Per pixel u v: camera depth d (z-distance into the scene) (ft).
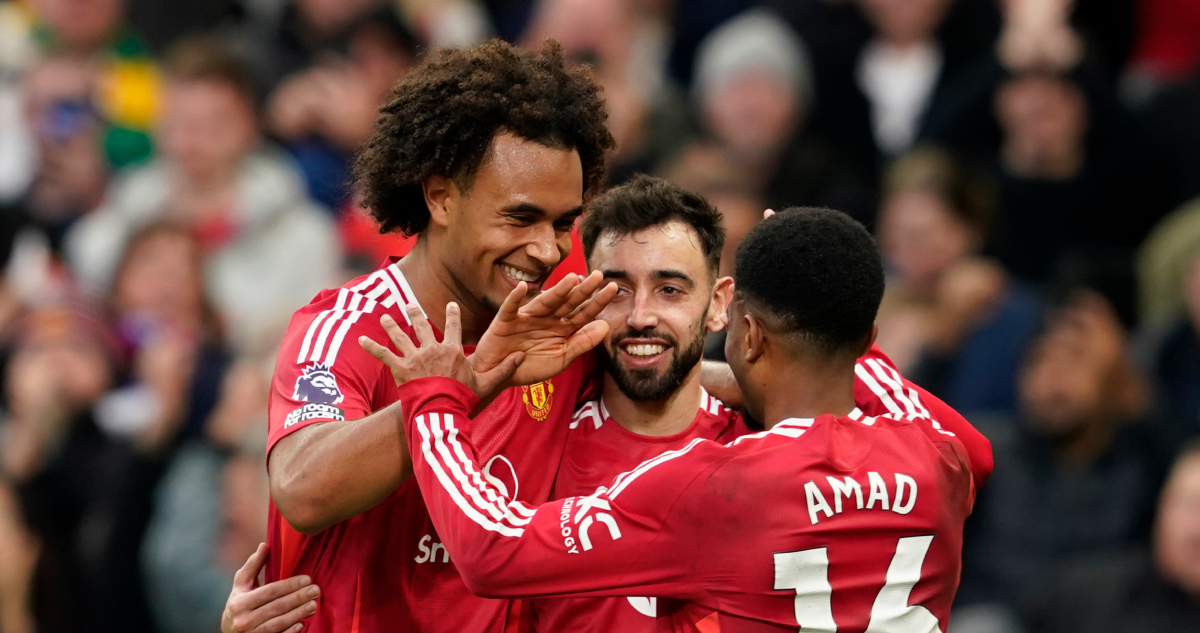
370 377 40.16
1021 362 74.84
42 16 110.42
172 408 76.79
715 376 44.68
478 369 37.58
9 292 93.56
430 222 40.57
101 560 75.66
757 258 38.47
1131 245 90.68
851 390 39.29
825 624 37.09
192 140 88.94
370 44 97.55
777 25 98.73
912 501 37.83
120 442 78.84
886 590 37.55
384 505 40.75
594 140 40.45
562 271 45.52
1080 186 89.40
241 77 90.27
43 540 77.05
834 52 97.55
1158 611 64.85
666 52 108.27
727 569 36.94
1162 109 94.32
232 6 112.68
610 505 37.17
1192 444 70.44
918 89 99.14
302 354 39.96
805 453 37.40
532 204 38.68
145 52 108.37
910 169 84.23
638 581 37.14
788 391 38.78
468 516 36.24
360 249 87.92
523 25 112.27
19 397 80.33
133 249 84.69
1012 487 70.90
